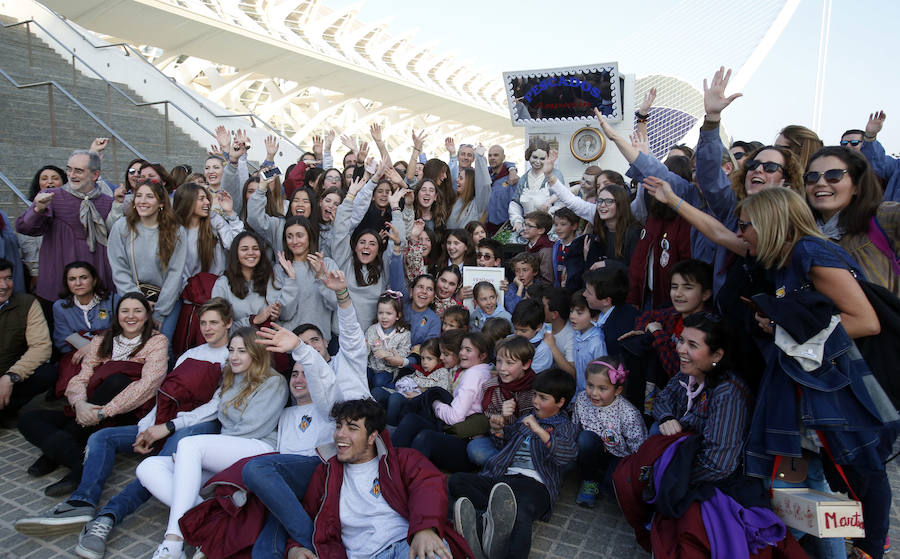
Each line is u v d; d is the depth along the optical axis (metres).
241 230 5.07
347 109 32.84
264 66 24.06
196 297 4.71
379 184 5.75
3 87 9.22
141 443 3.63
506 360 3.83
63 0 17.34
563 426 3.55
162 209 4.69
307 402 3.70
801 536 2.93
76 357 4.51
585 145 8.09
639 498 3.08
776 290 2.78
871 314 2.54
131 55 12.18
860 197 3.00
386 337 4.84
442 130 40.41
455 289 5.04
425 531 2.74
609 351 4.02
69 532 3.29
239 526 3.04
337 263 4.98
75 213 5.20
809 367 2.56
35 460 4.12
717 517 2.77
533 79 7.99
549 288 4.33
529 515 3.15
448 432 4.01
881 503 2.81
